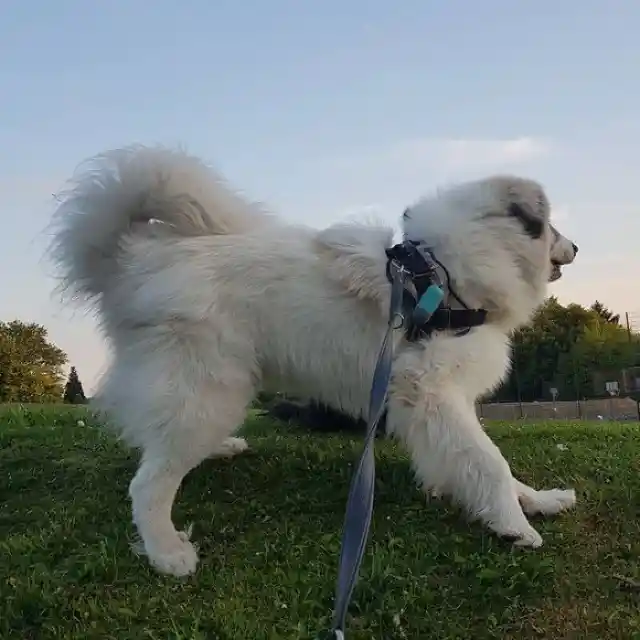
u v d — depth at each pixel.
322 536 1.31
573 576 1.14
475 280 1.35
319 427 1.95
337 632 0.83
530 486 1.51
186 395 1.30
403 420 1.32
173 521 1.39
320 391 1.40
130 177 1.38
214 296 1.32
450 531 1.31
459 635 1.03
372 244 1.37
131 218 1.41
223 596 1.14
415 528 1.32
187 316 1.30
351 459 1.65
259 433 1.95
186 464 1.31
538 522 1.34
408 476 1.52
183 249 1.36
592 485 1.49
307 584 1.15
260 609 1.09
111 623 1.08
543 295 1.47
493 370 1.36
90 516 1.44
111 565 1.23
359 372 1.35
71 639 1.05
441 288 1.32
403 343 1.32
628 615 1.04
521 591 1.11
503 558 1.19
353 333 1.34
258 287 1.35
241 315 1.34
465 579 1.15
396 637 1.02
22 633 1.07
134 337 1.35
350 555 0.86
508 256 1.39
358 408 1.39
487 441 1.30
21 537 1.36
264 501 1.47
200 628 1.05
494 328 1.40
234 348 1.33
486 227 1.38
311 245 1.39
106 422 1.42
